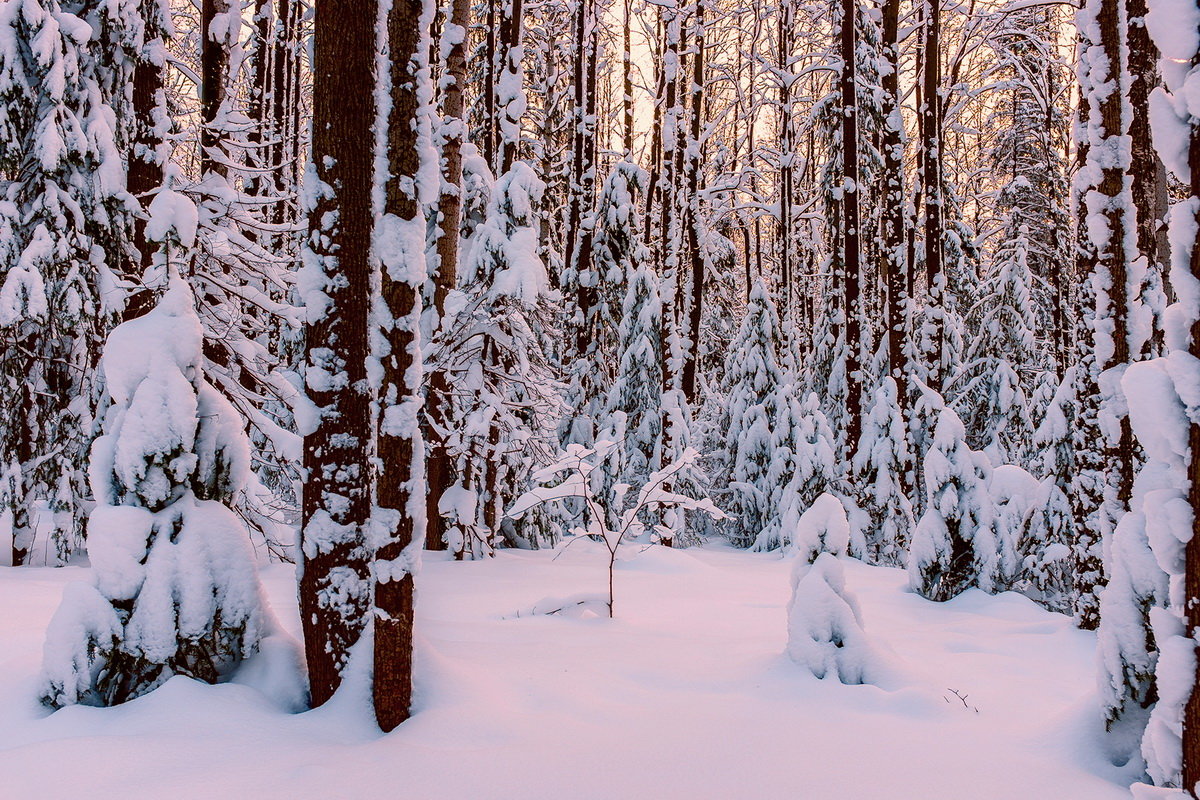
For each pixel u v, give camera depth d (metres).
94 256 9.32
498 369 11.27
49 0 8.98
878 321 17.66
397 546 4.14
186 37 14.96
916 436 14.24
